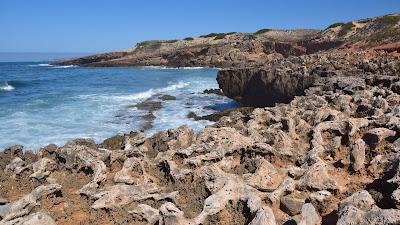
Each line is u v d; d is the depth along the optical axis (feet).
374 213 29.35
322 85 93.09
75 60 497.87
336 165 47.11
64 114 115.03
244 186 37.50
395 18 305.73
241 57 379.14
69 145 53.42
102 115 115.65
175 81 238.48
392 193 33.91
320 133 53.26
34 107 125.59
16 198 40.34
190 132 56.08
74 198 39.22
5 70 385.29
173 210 33.73
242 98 139.33
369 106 62.69
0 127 96.32
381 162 44.09
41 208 36.63
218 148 47.60
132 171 44.01
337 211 33.30
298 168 43.57
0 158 51.26
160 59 429.38
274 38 431.43
